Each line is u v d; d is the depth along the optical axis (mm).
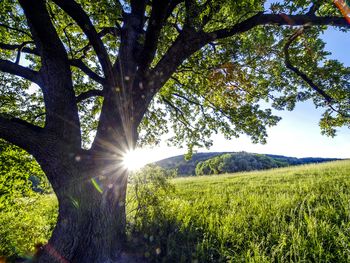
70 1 4949
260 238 6816
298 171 19672
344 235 6055
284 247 6047
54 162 4984
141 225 7859
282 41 8078
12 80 9062
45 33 4977
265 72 9367
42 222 9125
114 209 5734
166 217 8570
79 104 10523
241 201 11172
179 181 23547
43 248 5199
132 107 6070
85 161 5359
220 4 6043
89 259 5078
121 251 6062
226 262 5891
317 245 5750
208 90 10484
